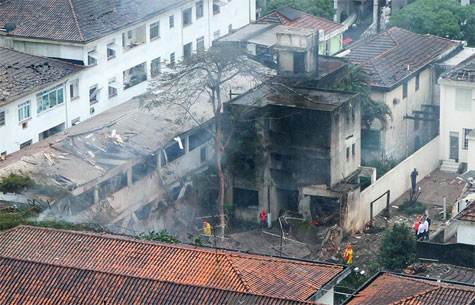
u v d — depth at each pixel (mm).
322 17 145875
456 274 89688
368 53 125562
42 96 113062
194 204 110312
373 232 109062
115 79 121938
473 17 141000
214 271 81438
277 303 75312
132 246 84812
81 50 117688
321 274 81938
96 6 122438
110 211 103062
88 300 77125
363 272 97562
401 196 116250
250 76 117000
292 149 108562
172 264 82625
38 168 102375
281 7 137875
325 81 115375
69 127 116188
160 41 127375
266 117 108125
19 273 79375
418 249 95250
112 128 109688
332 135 107500
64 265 80062
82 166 103812
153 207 108375
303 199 109312
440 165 121375
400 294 77312
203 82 108438
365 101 117688
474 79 118375
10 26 119000
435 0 141125
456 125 120000
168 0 127625
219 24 137250
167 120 111688
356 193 108625
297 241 106500
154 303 76125
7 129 109375
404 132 123688
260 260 82812
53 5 121750
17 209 97875
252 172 109688
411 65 124312
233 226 109938
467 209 95188
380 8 152375
